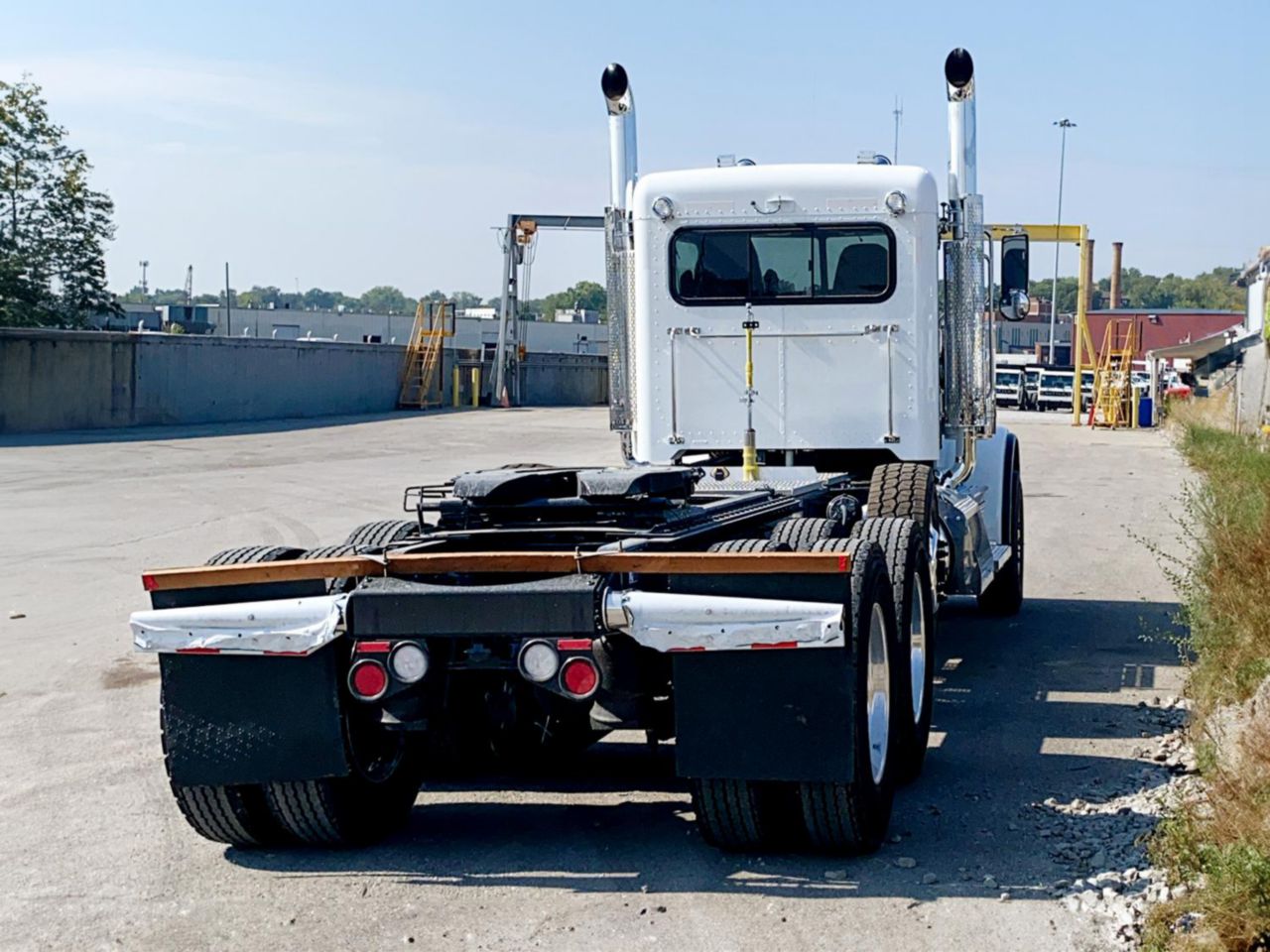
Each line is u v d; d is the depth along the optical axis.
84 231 53.12
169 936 5.27
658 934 5.14
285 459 28.47
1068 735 7.97
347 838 6.16
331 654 5.80
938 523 9.20
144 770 7.57
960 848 6.02
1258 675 7.87
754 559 5.50
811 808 5.69
